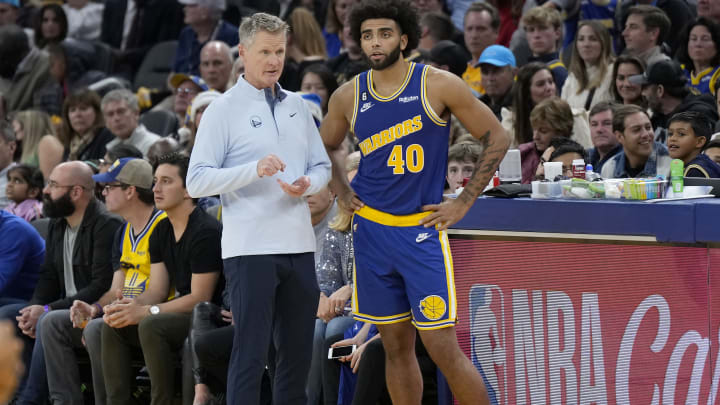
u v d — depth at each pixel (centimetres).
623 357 907
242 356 905
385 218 885
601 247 900
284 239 920
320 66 1720
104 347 1175
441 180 884
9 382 324
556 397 938
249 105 934
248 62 931
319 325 1134
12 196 1666
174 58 2356
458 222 959
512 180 1063
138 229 1265
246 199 919
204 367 1091
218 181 889
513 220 934
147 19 2492
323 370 1087
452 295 870
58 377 1238
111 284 1303
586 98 1579
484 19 1761
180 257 1191
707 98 1400
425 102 863
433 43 1872
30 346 1334
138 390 1236
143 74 2397
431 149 873
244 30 928
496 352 956
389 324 905
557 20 1717
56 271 1370
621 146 1333
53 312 1242
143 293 1204
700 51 1520
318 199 1221
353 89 902
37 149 1925
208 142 920
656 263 883
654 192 897
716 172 1105
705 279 870
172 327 1143
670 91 1395
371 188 896
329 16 2128
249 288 905
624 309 900
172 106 2088
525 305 940
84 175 1342
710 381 878
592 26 1569
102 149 1800
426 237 873
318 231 1244
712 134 1263
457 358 875
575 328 923
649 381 900
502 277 947
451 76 864
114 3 2595
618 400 912
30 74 2244
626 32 1608
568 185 939
